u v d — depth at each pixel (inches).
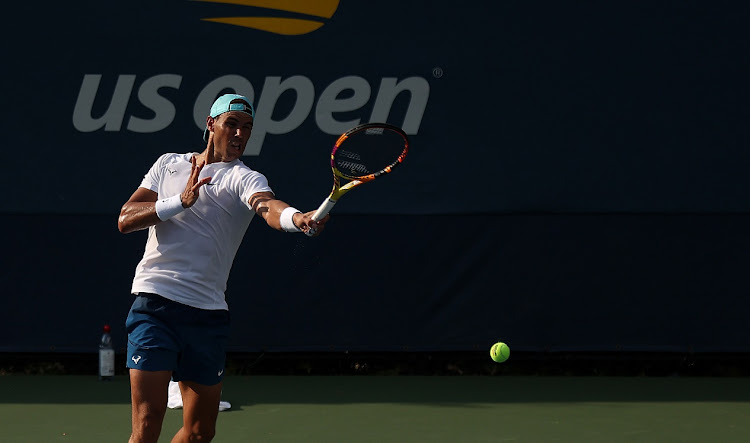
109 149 1269.7
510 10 1274.6
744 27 1269.7
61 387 1189.7
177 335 569.3
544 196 1273.4
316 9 1273.4
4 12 1268.5
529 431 928.3
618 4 1273.4
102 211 1269.7
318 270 1275.8
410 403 1090.1
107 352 1242.6
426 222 1274.6
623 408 1059.3
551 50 1273.4
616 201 1272.1
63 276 1270.9
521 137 1273.4
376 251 1274.6
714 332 1272.1
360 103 1274.6
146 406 559.2
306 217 523.8
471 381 1256.2
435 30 1274.6
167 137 1272.1
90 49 1270.9
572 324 1273.4
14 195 1267.2
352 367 1321.4
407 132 1274.6
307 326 1275.8
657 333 1273.4
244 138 586.2
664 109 1273.4
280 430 934.4
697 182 1272.1
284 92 1275.8
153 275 573.3
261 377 1284.4
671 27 1272.1
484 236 1275.8
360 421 981.2
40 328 1269.7
